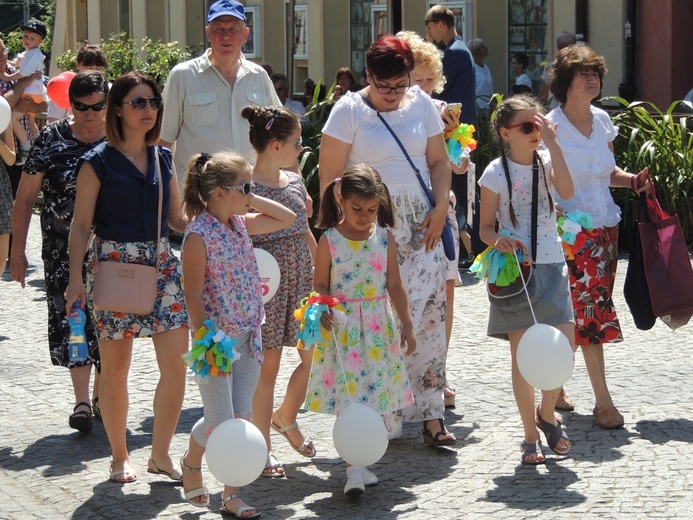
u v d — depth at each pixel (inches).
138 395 562.6
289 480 446.3
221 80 585.3
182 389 438.9
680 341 634.8
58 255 510.0
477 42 1167.0
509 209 465.4
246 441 383.2
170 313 432.8
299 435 471.2
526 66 1222.9
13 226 503.8
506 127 462.6
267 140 457.4
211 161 408.5
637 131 942.4
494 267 460.4
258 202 433.7
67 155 504.1
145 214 431.2
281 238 461.4
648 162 920.3
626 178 526.0
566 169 459.2
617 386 552.4
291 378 468.4
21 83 719.7
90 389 576.1
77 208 428.1
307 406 438.3
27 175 503.2
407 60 463.5
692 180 929.5
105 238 430.3
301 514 408.5
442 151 486.3
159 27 1926.7
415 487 431.2
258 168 462.3
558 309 460.1
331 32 1491.1
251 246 419.8
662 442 470.6
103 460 472.1
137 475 452.1
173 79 583.5
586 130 514.0
